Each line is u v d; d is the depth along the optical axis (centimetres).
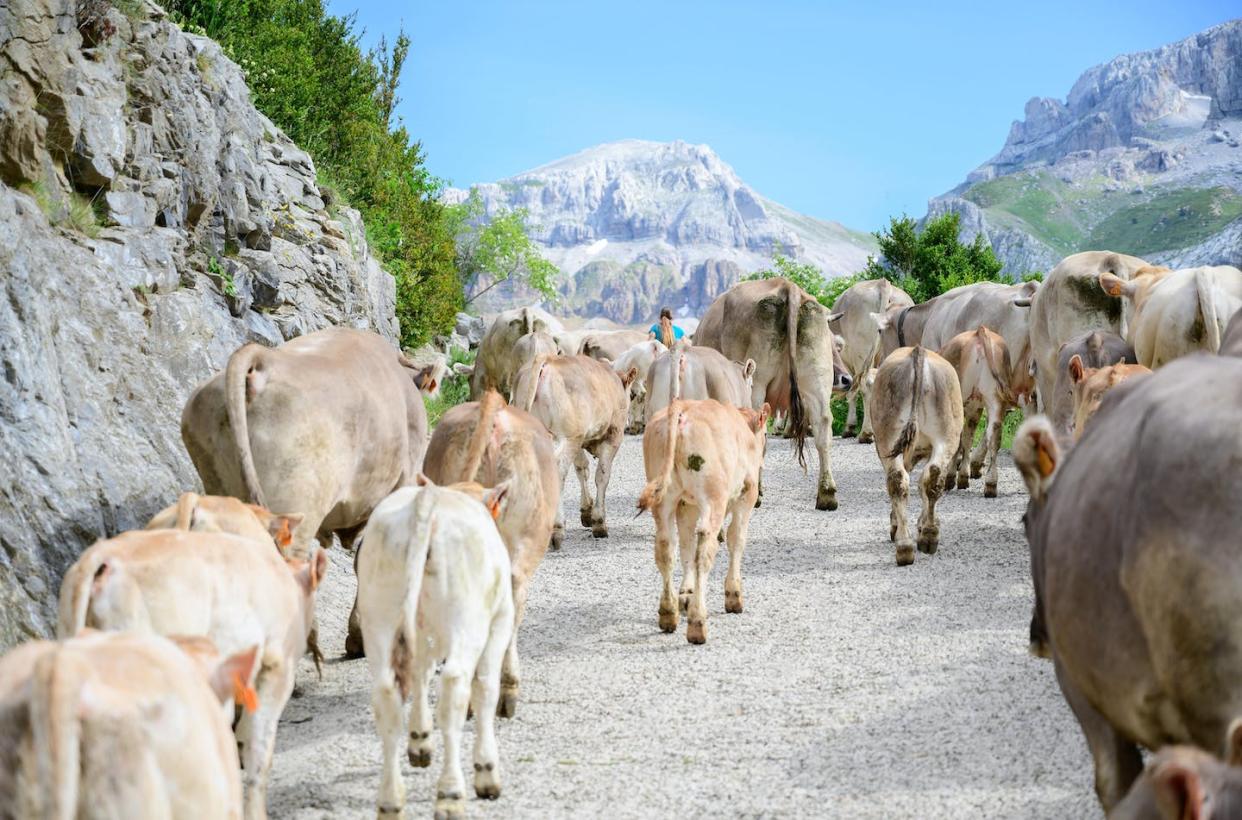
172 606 508
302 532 802
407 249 2783
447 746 577
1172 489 337
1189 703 327
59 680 321
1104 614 361
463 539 590
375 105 3050
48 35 1056
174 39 1305
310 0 2647
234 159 1459
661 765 674
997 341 1537
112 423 943
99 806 331
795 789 627
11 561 767
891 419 1180
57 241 1012
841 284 3575
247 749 550
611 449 1373
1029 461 439
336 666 888
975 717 726
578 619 1020
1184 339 1102
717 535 941
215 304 1258
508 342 2161
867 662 860
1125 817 279
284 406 791
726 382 1433
